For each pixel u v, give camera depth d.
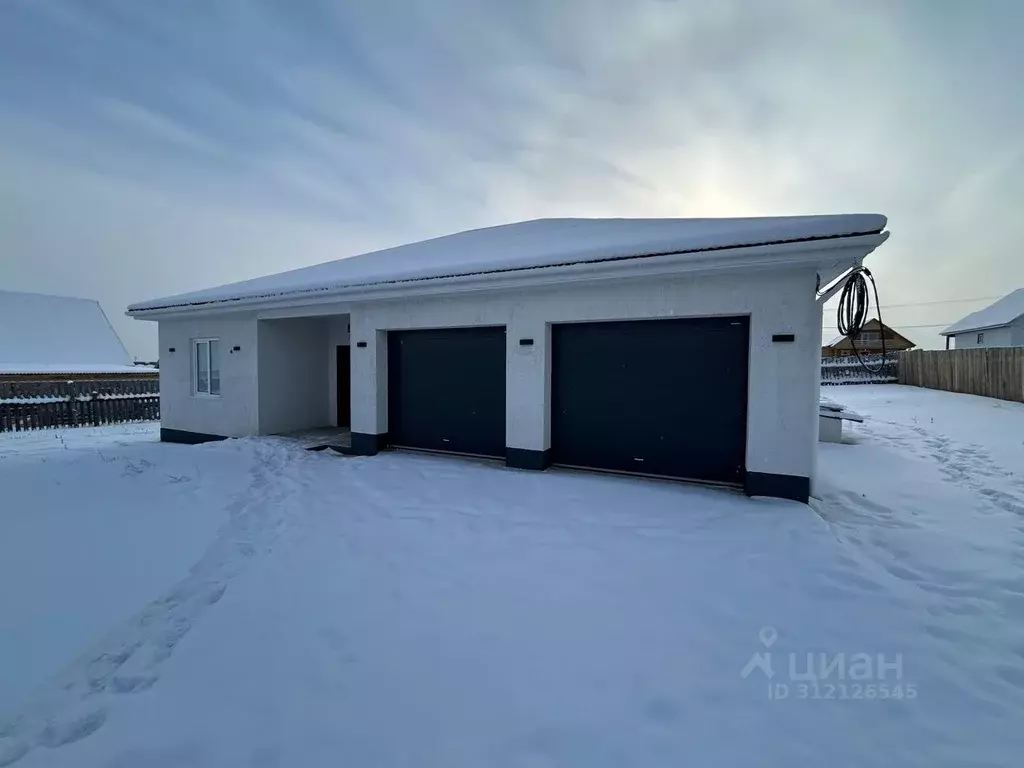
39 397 14.38
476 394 7.61
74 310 26.62
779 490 5.33
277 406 9.66
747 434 5.51
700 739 2.01
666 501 5.29
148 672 2.57
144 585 3.61
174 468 6.94
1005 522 4.88
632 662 2.55
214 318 9.84
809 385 5.17
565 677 2.42
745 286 5.42
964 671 2.49
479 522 4.77
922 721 2.13
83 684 2.54
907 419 11.88
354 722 2.13
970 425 10.76
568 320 6.48
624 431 6.46
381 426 8.24
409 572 3.70
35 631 3.00
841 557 3.84
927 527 4.74
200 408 10.16
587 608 3.12
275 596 3.35
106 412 14.77
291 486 6.14
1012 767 1.86
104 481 6.21
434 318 7.51
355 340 8.27
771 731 2.06
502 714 2.16
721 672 2.46
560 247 6.98
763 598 3.22
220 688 2.40
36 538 4.39
